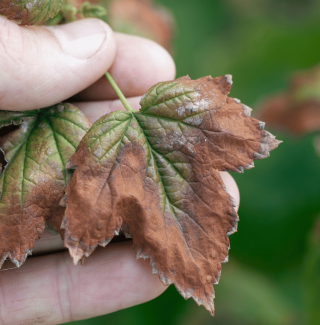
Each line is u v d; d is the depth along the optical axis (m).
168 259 0.20
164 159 0.20
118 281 0.22
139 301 0.22
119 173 0.20
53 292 0.22
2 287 0.22
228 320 0.28
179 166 0.20
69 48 0.21
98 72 0.21
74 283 0.22
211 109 0.20
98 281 0.22
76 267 0.22
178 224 0.20
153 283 0.22
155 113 0.20
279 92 0.27
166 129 0.20
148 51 0.23
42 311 0.22
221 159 0.20
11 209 0.20
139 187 0.20
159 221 0.20
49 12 0.20
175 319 0.27
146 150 0.20
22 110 0.21
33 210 0.20
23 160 0.20
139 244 0.20
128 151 0.20
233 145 0.20
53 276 0.22
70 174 0.20
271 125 0.27
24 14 0.20
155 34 0.26
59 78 0.21
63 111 0.21
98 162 0.20
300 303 0.28
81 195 0.19
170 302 0.27
